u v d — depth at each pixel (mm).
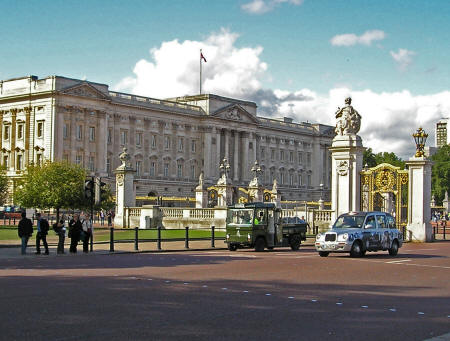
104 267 31000
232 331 15688
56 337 14812
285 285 24016
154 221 72750
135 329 15734
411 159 56219
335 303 20016
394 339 15289
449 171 197750
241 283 24391
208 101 173625
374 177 57281
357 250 38562
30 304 19078
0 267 31016
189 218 72000
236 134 181000
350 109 58281
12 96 140625
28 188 89625
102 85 146125
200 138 173625
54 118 135125
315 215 67812
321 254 39312
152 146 161125
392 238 40938
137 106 156250
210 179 171875
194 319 17031
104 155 144875
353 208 56812
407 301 20844
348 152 57094
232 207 47000
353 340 15062
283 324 16656
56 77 136375
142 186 156625
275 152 196125
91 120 142750
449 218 114625
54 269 29875
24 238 39500
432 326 16922
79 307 18625
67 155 138000
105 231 68438
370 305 19812
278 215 47594
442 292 23188
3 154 142375
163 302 19609
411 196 56156
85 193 43000
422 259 37781
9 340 14477
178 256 39312
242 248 49969
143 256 39250
